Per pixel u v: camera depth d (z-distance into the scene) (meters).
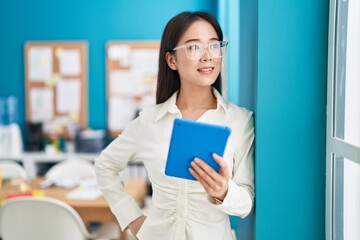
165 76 1.46
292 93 1.29
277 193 1.31
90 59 4.54
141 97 4.52
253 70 1.42
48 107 4.58
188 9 4.44
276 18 1.27
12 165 3.45
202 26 1.28
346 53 1.20
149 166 1.39
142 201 3.12
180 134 1.08
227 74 3.04
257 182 1.31
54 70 4.54
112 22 4.49
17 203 2.33
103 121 4.59
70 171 3.44
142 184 3.14
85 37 4.52
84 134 4.35
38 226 2.37
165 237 1.33
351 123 1.18
